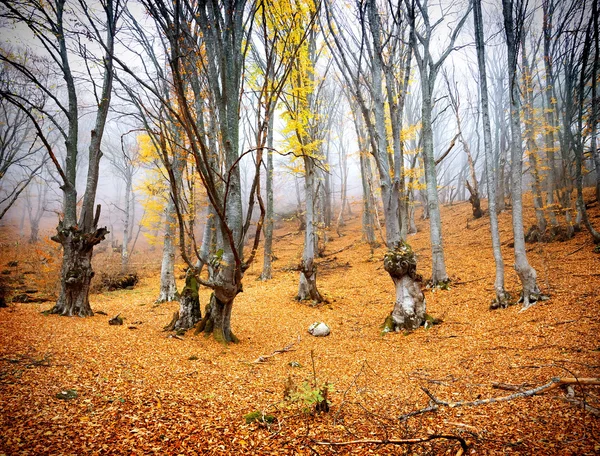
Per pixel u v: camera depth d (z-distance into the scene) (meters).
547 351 5.55
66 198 9.71
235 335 8.34
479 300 9.91
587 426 3.19
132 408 3.74
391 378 5.51
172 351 6.52
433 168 12.02
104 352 5.89
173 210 12.38
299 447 3.15
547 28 13.12
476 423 3.56
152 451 2.91
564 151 15.11
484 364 5.55
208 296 13.56
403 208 13.34
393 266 8.74
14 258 18.81
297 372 5.90
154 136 5.39
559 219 16.25
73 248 9.50
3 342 5.79
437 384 4.98
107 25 8.55
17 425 3.07
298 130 11.02
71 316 9.20
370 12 8.54
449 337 7.57
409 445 3.17
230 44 6.61
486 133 9.09
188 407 3.95
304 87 10.88
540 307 7.88
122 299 13.25
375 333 8.76
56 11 9.08
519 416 3.60
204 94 8.52
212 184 5.45
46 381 4.24
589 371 4.44
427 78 11.69
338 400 4.53
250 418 3.73
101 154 10.12
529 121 14.84
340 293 13.65
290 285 15.35
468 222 21.53
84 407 3.63
